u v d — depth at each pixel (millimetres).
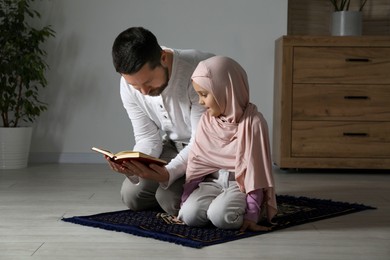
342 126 4109
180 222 2459
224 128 2430
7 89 4078
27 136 4172
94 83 4457
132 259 1968
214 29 4426
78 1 4414
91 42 4438
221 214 2291
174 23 4426
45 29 4203
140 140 2711
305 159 4109
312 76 4090
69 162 4477
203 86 2363
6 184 3471
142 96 2588
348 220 2602
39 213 2680
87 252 2047
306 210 2768
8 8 4344
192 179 2475
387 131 4109
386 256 2041
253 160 2336
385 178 3963
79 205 2871
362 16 4660
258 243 2178
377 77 4082
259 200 2355
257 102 4461
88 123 4477
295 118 4105
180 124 2605
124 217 2553
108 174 3908
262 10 4426
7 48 4051
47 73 4441
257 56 4441
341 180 3850
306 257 2014
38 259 1968
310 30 4684
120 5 4418
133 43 2137
